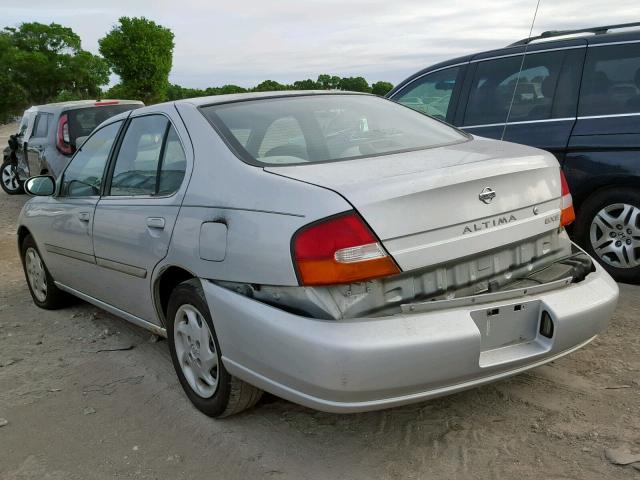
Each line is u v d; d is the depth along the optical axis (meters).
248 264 2.81
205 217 3.09
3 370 4.22
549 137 5.09
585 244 5.07
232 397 3.15
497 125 5.43
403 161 3.02
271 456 2.99
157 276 3.53
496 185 2.90
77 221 4.38
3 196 13.66
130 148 4.01
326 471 2.85
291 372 2.64
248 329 2.79
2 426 3.47
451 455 2.89
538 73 5.25
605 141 4.83
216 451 3.07
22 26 78.69
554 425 3.06
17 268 7.15
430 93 6.03
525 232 3.02
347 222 2.56
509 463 2.80
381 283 2.65
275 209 2.75
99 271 4.23
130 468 2.99
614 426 3.01
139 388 3.81
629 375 3.50
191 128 3.46
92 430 3.36
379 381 2.52
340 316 2.59
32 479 2.96
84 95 81.50
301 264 2.60
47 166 10.44
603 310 3.02
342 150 3.28
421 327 2.57
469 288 2.87
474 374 2.69
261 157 3.12
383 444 3.02
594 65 4.99
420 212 2.67
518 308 2.84
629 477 2.65
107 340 4.64
